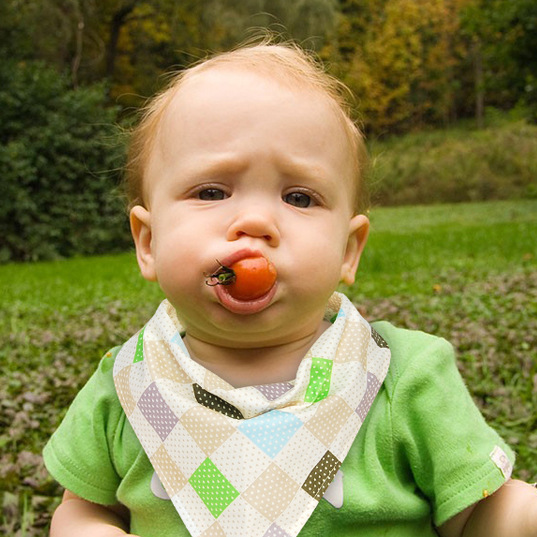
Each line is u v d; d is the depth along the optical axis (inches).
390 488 16.0
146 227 18.1
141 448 17.2
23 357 50.8
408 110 380.8
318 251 15.8
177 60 267.1
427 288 74.4
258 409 16.1
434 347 17.4
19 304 81.3
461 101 416.8
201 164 16.0
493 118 354.6
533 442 29.4
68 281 109.5
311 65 18.7
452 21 398.9
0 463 31.0
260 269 14.9
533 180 267.1
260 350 16.9
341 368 16.6
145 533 16.9
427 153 299.7
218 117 16.3
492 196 262.4
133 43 270.2
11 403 38.5
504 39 172.4
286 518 15.3
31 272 129.3
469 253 111.9
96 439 18.0
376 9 363.6
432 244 127.6
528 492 15.8
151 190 17.4
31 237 161.2
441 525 16.9
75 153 169.2
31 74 171.9
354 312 18.1
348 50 353.4
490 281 76.9
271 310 15.6
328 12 246.4
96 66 263.1
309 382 16.4
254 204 15.7
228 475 15.6
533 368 39.6
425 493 16.8
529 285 72.7
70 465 18.1
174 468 16.1
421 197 266.4
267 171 15.9
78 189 169.9
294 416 15.9
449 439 16.2
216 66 17.6
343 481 15.9
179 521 16.3
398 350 17.6
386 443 16.4
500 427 31.4
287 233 15.7
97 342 54.7
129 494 17.1
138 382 17.4
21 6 196.7
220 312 15.7
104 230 170.4
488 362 40.9
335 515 15.7
